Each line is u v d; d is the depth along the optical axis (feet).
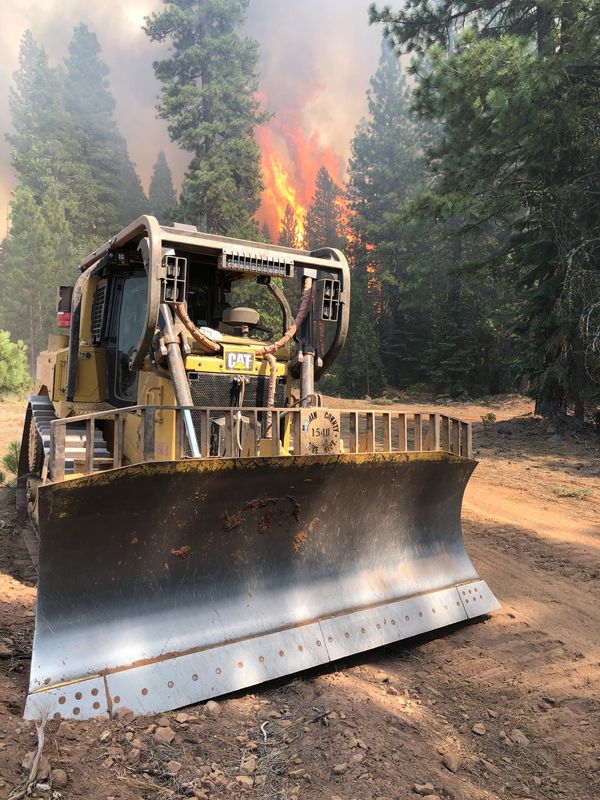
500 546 24.58
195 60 145.48
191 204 138.82
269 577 14.30
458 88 53.31
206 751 10.82
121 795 9.37
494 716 13.00
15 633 14.49
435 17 67.36
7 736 10.30
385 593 15.84
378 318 162.09
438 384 135.03
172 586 13.07
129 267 19.52
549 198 55.57
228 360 16.83
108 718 11.27
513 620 17.57
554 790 10.87
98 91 224.53
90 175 201.57
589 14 50.29
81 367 20.12
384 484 15.78
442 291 141.38
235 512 13.55
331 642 14.21
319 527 14.97
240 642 13.20
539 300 58.13
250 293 86.17
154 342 16.38
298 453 14.37
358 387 142.31
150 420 13.01
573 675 14.65
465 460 17.20
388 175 168.25
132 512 12.28
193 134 141.28
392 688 13.71
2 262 164.66
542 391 59.16
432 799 10.03
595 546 24.71
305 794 9.96
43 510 11.37
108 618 12.31
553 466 42.83
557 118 51.42
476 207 63.05
